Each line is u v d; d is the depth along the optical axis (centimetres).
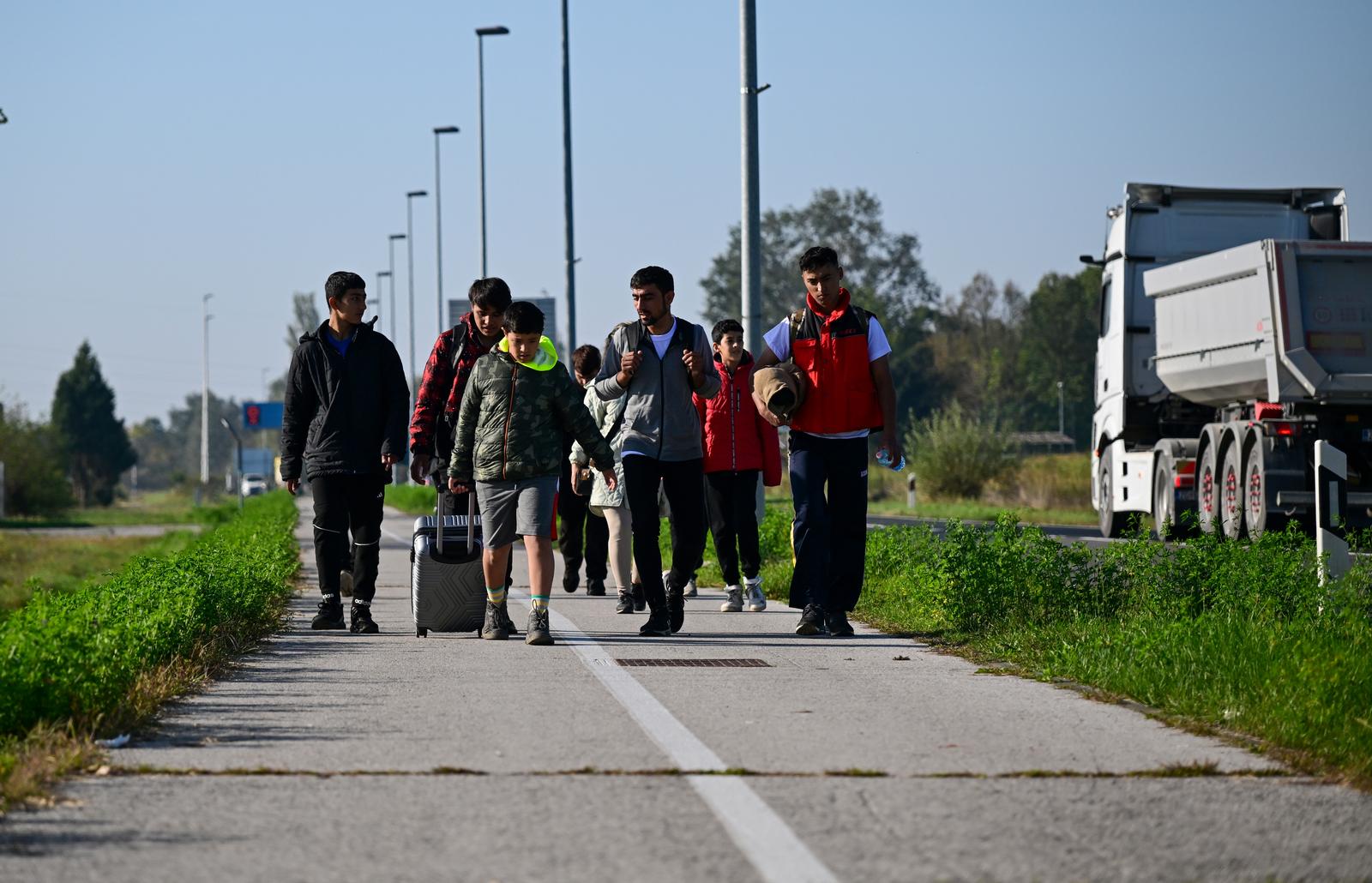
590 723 1277
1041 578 1981
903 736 1226
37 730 1184
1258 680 1380
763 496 3478
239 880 816
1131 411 4550
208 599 1866
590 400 2338
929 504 9312
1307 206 4528
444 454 2045
